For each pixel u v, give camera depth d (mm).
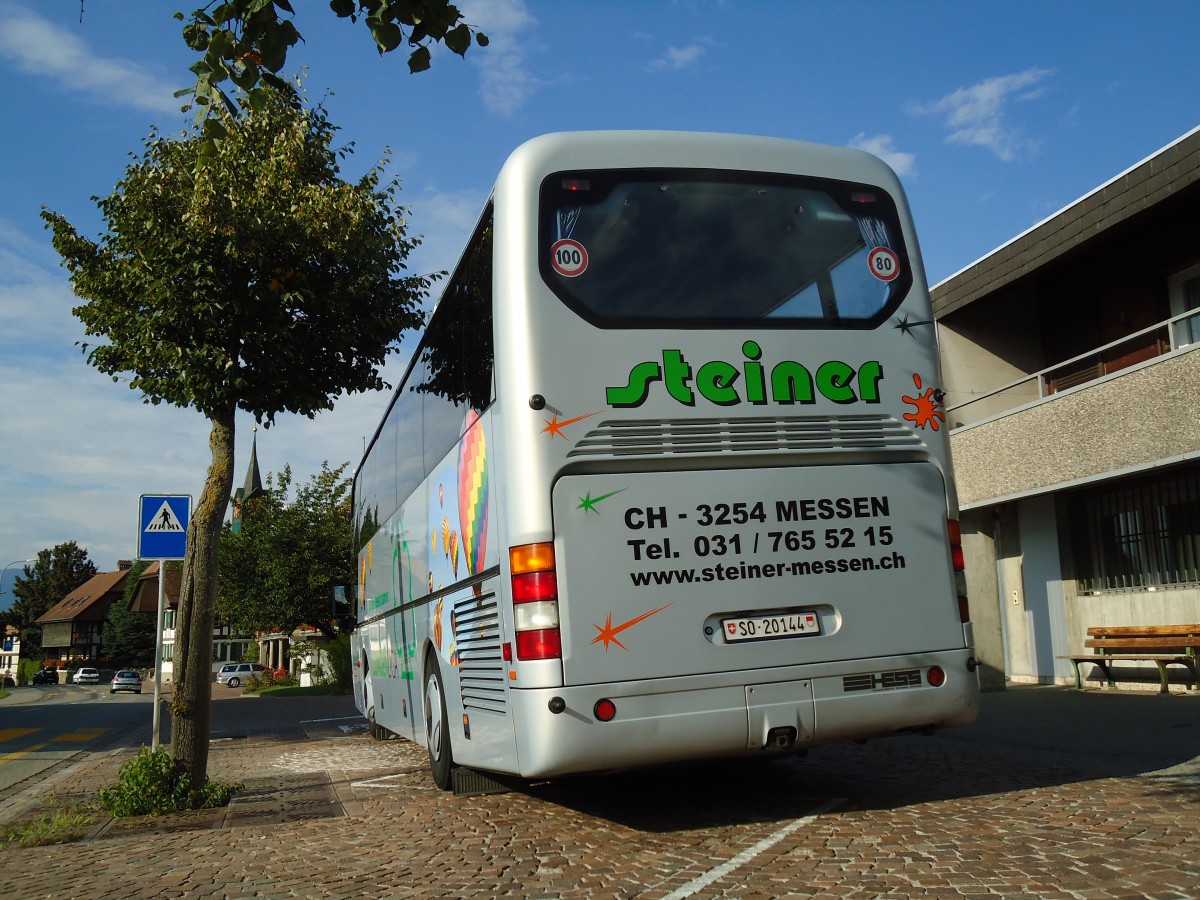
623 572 5652
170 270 9281
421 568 9367
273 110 9742
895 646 6012
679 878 5035
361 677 16094
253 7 5055
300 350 10117
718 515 5832
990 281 15922
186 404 9820
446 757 8258
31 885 6012
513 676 5664
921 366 6387
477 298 6723
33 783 12594
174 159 9508
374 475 13633
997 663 16000
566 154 6094
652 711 5566
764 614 5824
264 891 5422
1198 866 4586
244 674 69250
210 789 8938
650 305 5961
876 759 8906
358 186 10570
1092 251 15812
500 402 5871
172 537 10633
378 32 5168
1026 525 16203
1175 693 12633
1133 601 13953
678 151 6277
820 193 6477
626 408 5805
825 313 6250
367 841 6688
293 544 42094
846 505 6059
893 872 4836
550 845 6090
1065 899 4234
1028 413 14281
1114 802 6156
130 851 6945
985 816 6020
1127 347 15188
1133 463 12352
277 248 9758
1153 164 12812
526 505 5633
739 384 5988
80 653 111938
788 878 4867
